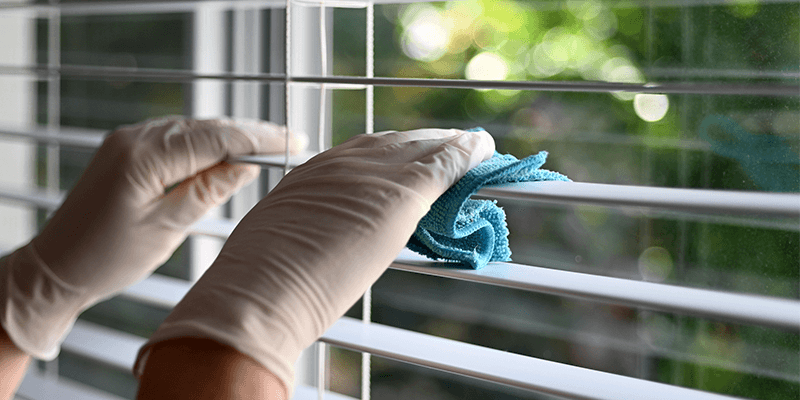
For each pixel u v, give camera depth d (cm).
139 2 72
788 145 57
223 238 71
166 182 73
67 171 108
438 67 74
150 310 99
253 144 71
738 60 59
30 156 112
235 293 53
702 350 62
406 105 76
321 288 54
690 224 62
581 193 47
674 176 62
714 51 60
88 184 73
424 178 55
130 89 98
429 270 53
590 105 65
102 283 76
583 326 68
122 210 72
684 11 60
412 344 59
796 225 58
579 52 66
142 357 54
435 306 77
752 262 60
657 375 65
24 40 110
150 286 83
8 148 109
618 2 63
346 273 54
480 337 74
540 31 67
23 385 98
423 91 75
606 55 64
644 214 64
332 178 58
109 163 72
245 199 91
